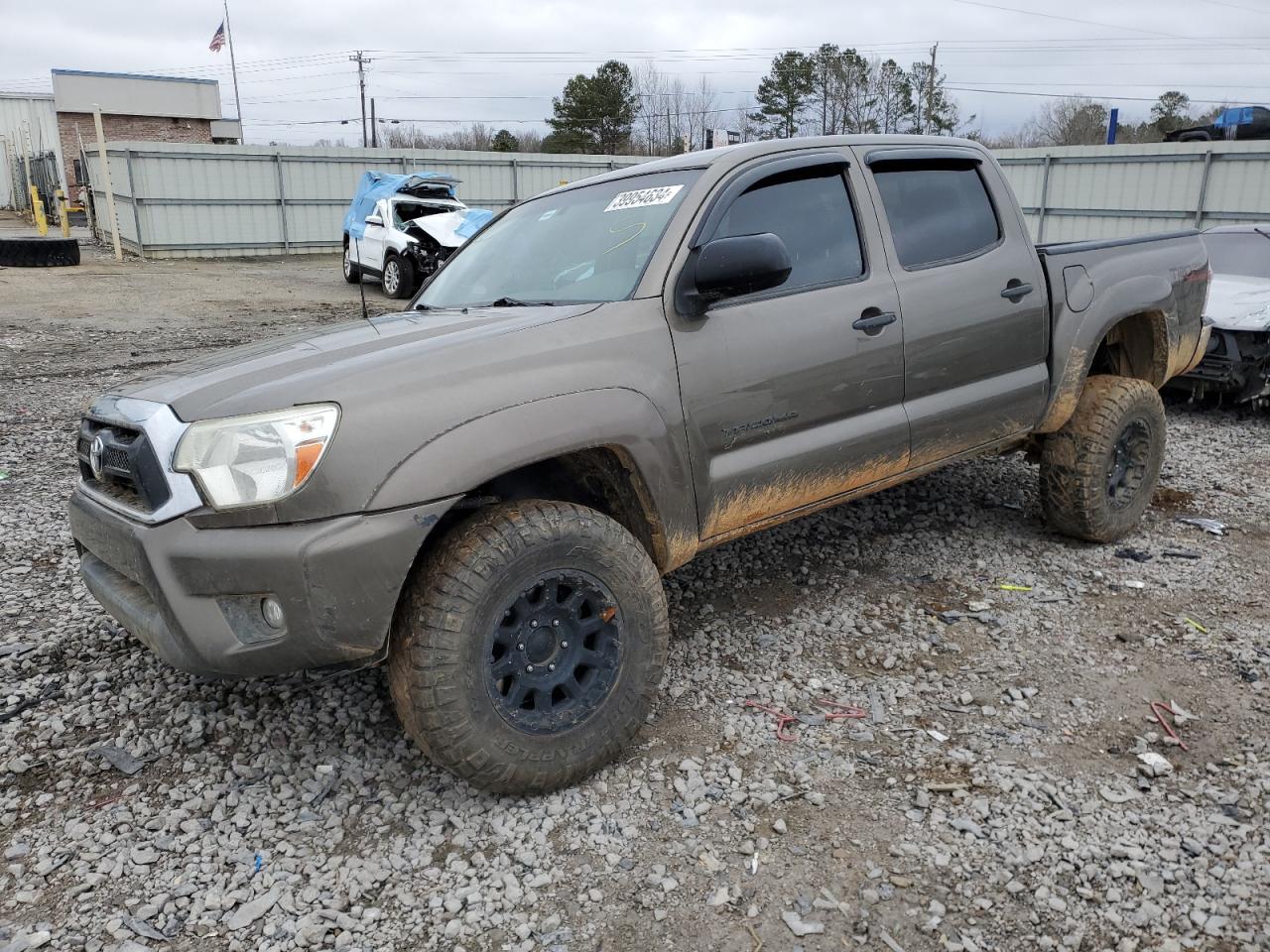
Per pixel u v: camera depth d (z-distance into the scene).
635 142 67.00
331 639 2.49
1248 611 4.07
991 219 4.20
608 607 2.84
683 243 3.19
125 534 2.65
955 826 2.66
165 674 3.64
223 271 23.45
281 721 3.30
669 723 3.24
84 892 2.48
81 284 19.09
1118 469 4.76
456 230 17.16
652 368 3.00
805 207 3.57
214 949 2.29
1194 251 5.08
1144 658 3.65
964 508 5.43
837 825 2.68
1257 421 7.96
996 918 2.33
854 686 3.48
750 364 3.23
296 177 28.70
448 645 2.54
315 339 3.18
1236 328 7.76
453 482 2.55
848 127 63.56
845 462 3.58
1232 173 21.09
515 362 2.75
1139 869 2.47
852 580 4.46
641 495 3.00
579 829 2.69
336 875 2.53
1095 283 4.47
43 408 8.48
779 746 3.09
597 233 3.53
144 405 2.74
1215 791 2.79
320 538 2.43
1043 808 2.74
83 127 44.66
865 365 3.57
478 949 2.26
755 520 3.43
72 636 3.98
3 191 43.88
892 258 3.75
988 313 3.99
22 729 3.28
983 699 3.37
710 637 3.90
